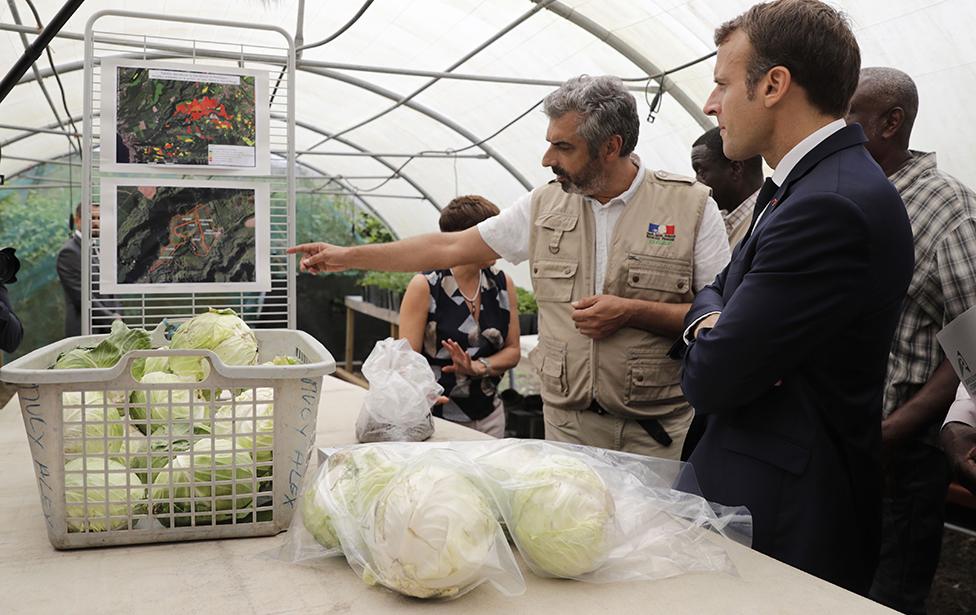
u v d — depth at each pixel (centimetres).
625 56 565
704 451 159
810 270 135
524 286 945
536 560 105
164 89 193
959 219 224
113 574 106
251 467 120
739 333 139
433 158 961
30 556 112
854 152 146
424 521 95
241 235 202
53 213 1085
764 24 148
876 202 137
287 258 212
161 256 195
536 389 690
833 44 144
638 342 227
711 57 526
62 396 116
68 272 584
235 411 120
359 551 104
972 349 156
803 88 147
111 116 190
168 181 195
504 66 668
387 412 173
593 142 215
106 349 131
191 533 118
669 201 231
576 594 102
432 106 811
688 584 105
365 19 625
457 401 292
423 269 244
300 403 120
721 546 118
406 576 95
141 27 610
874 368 147
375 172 1148
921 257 228
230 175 200
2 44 579
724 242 234
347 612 96
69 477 114
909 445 241
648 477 124
